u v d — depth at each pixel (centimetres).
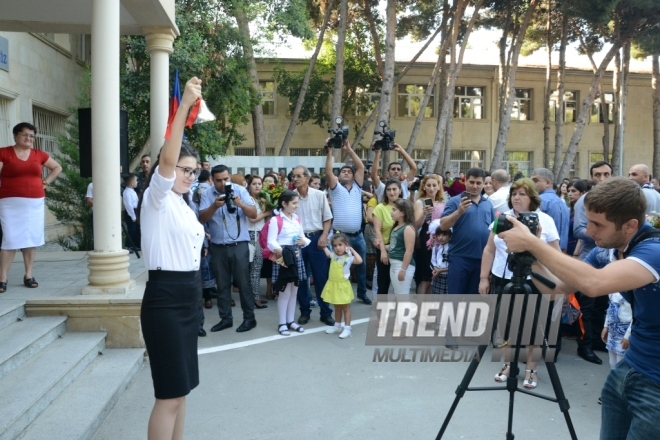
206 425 406
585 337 575
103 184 546
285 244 641
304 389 478
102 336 516
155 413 300
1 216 549
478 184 579
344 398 459
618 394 253
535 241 242
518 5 2372
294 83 2494
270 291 843
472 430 403
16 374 412
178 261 300
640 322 243
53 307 520
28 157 565
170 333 297
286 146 2111
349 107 2588
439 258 654
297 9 1571
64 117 1446
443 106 2062
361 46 2522
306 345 605
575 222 639
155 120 698
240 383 491
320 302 700
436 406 445
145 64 1373
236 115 1564
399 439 387
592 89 2242
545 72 2986
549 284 308
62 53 1427
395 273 639
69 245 1038
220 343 612
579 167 3089
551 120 3019
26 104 1196
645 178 615
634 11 2127
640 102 3116
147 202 300
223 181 644
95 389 426
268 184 863
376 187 846
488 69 2898
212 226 651
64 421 369
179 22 1262
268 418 419
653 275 227
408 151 2175
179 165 307
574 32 2602
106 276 548
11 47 1121
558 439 390
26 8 745
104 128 541
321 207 694
